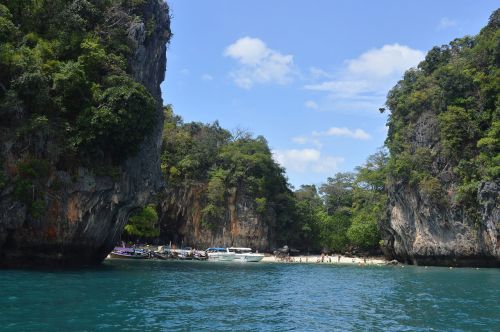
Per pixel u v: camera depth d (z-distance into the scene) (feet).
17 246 122.83
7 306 69.87
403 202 244.42
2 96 119.44
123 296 86.38
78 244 135.95
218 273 161.17
